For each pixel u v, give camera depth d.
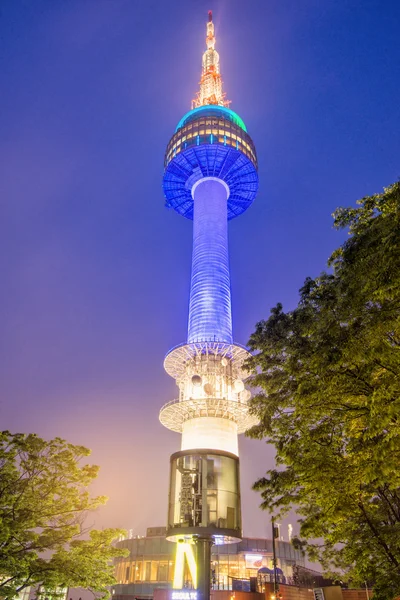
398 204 17.75
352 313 17.44
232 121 103.75
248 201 108.25
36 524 30.33
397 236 15.11
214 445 59.84
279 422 22.56
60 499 32.06
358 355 16.25
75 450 33.78
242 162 98.12
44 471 32.19
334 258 21.89
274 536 50.34
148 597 79.25
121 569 88.69
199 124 100.12
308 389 19.33
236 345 68.94
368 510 23.47
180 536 48.72
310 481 20.23
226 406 63.12
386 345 15.70
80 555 30.59
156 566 84.31
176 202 109.12
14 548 28.80
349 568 36.06
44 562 30.00
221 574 83.00
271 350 22.84
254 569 84.31
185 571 54.53
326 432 20.47
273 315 24.30
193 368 67.50
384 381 15.84
